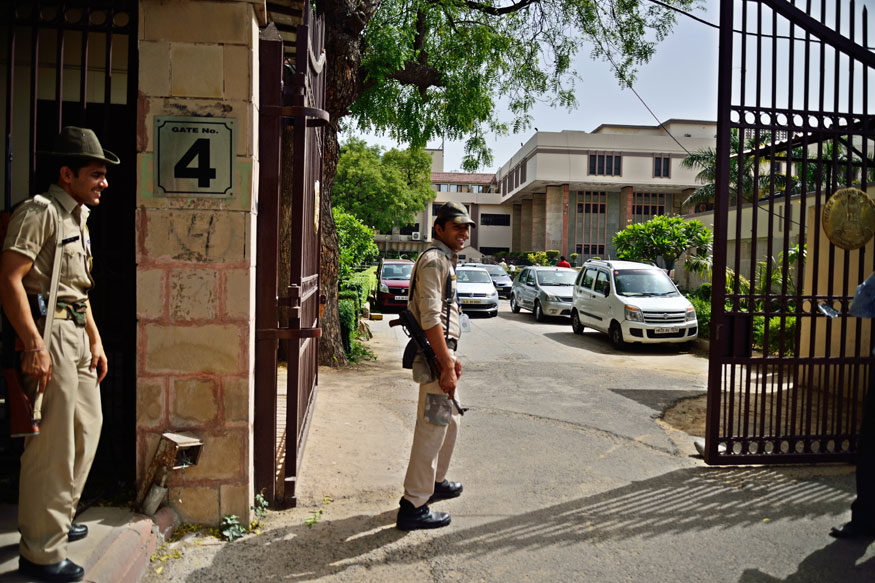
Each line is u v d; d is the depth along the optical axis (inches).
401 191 1980.8
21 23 129.3
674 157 2042.3
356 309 502.3
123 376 142.9
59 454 101.9
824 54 193.9
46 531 101.3
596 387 328.2
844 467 195.3
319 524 145.5
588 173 2025.1
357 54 331.6
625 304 482.6
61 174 105.0
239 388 134.7
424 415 142.8
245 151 131.3
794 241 483.2
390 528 145.2
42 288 101.6
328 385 305.4
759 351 428.5
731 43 189.3
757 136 191.3
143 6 127.2
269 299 146.6
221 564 124.1
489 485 176.9
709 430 195.5
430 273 141.6
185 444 128.2
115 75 258.7
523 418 256.5
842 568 129.9
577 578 124.6
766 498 168.7
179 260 131.0
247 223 132.1
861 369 288.2
